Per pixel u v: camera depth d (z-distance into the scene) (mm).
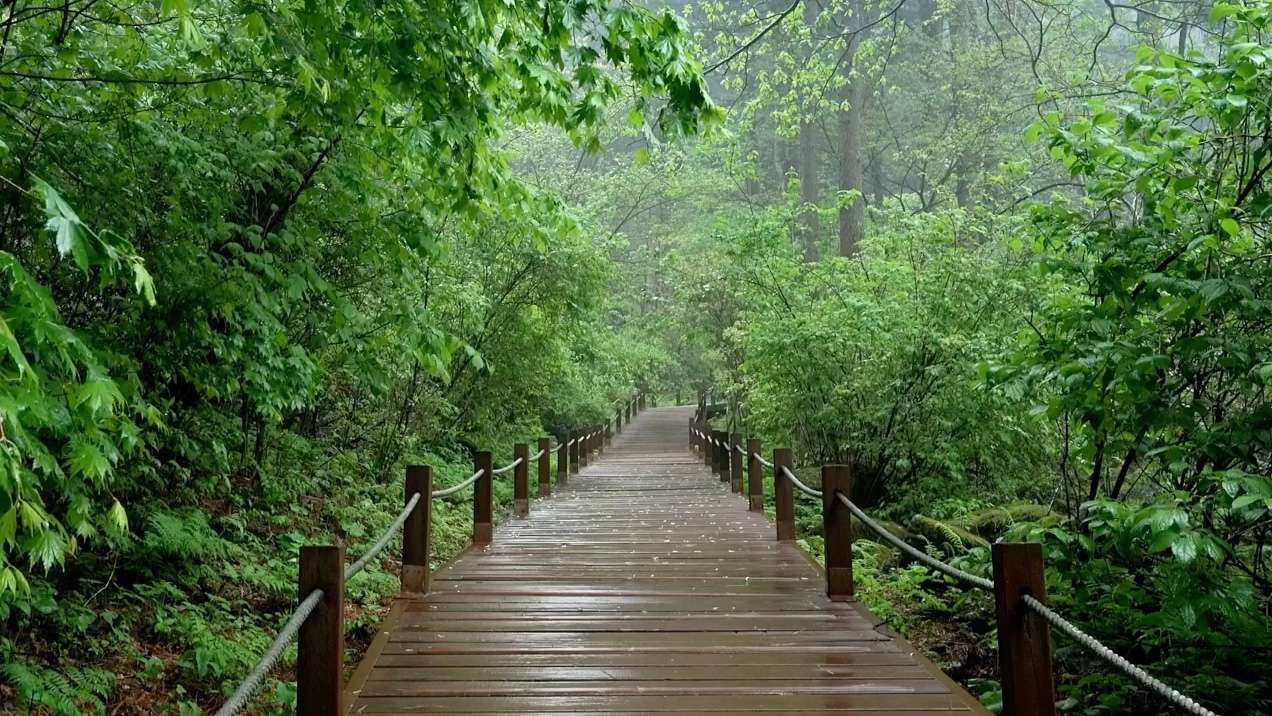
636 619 5102
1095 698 4605
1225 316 4691
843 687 3963
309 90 4523
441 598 5602
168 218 5020
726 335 16531
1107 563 5074
